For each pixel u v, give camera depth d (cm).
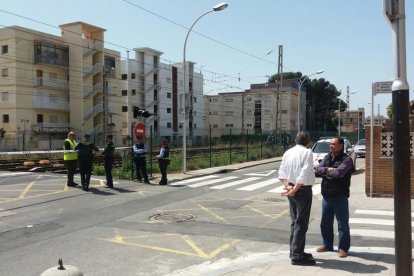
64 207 1167
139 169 1742
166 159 1686
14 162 2655
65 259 708
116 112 6725
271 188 1603
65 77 6075
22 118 5469
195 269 650
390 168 1301
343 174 663
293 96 9175
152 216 1056
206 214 1082
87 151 1463
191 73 8838
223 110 9612
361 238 834
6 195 1339
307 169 614
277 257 684
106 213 1092
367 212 1095
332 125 10675
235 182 1794
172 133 8206
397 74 430
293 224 639
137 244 798
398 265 423
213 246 783
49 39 5834
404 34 432
